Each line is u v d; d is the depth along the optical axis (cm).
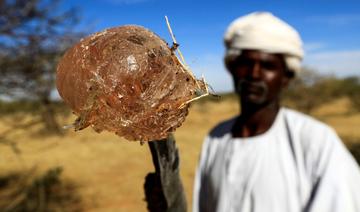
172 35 125
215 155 243
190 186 955
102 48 119
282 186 203
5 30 525
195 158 1334
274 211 203
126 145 1645
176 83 120
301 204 196
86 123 115
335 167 190
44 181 739
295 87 2825
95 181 1074
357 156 1081
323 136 202
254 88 223
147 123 117
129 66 117
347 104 3272
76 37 563
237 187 219
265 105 225
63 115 588
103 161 1335
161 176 142
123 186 1024
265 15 225
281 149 212
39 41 545
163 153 139
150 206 155
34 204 715
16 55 555
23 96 577
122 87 116
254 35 217
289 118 220
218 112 3516
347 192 185
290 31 224
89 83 116
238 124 239
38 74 561
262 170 212
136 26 126
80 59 119
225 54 239
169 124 118
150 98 117
